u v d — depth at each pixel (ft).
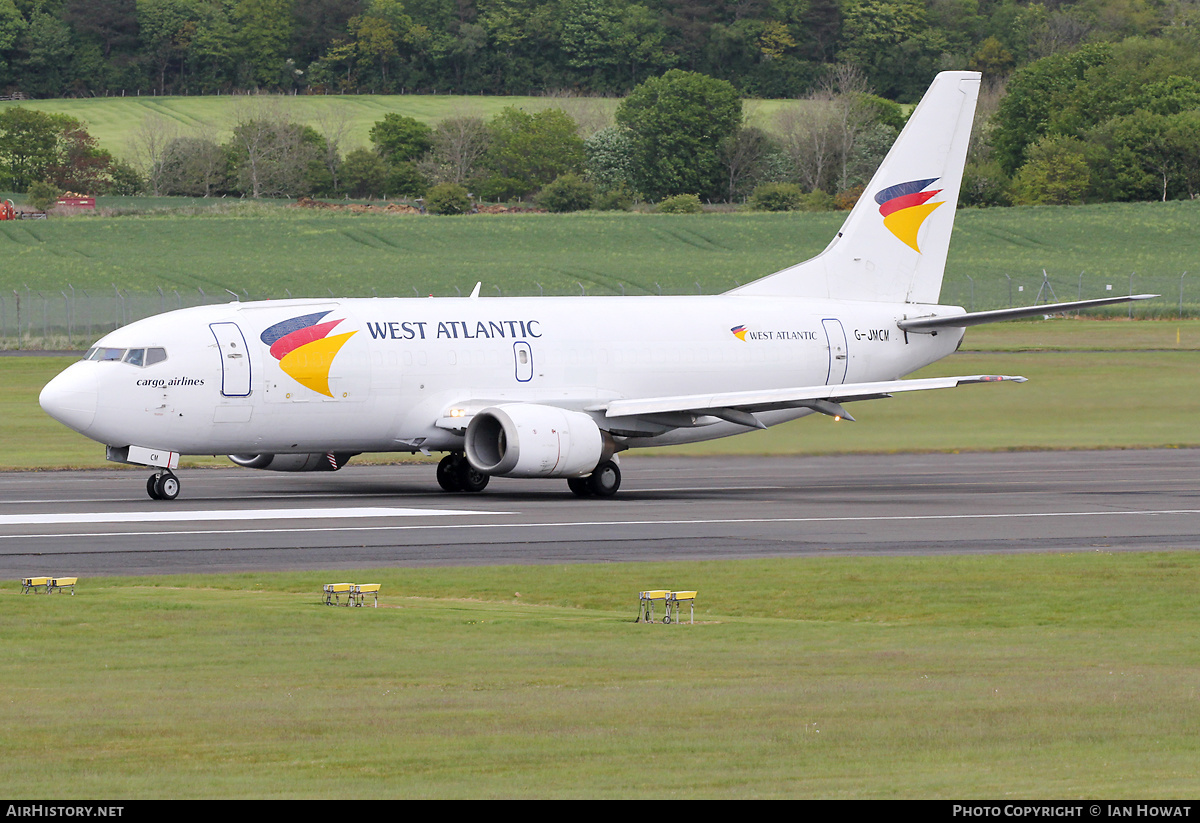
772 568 301.63
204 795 133.90
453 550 326.65
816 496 457.27
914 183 554.87
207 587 276.62
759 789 135.33
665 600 250.98
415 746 152.76
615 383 495.82
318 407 449.48
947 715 167.63
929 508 419.33
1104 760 147.13
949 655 213.05
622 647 217.97
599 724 163.32
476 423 446.60
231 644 217.77
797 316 532.32
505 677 193.67
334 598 258.57
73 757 149.18
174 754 150.10
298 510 407.03
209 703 175.83
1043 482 501.15
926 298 561.02
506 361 477.36
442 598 268.00
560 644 220.02
